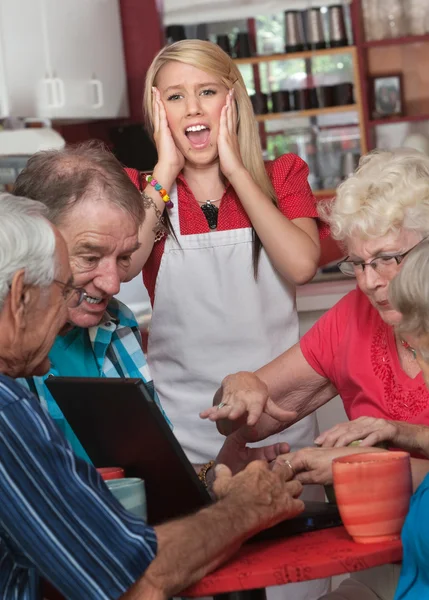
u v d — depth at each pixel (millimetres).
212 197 2533
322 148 5273
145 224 2432
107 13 4660
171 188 2510
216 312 2496
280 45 5234
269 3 5121
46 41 4152
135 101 4996
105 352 1927
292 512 1453
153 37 4969
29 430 1264
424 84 5383
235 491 1419
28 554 1255
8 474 1242
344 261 1956
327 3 5164
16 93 3959
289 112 5195
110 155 1812
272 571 1308
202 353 2508
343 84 5199
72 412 1569
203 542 1306
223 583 1306
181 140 2467
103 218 1707
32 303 1356
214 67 2445
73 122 4809
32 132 3693
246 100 2510
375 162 1791
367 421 1649
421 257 1361
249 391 1844
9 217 1344
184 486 1453
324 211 1888
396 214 1712
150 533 1279
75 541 1247
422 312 1352
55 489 1254
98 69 4555
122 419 1458
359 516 1379
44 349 1404
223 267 2490
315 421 2537
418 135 5246
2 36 3906
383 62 5398
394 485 1378
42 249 1351
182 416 2529
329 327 1985
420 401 1784
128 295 3219
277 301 2510
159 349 2564
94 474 1301
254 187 2424
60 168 1737
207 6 5066
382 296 1765
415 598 1322
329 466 1544
